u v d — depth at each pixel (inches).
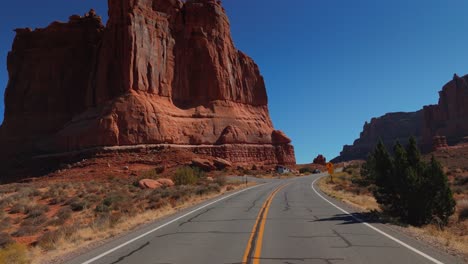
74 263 335.3
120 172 2335.1
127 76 2871.6
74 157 2696.9
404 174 625.9
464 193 1262.3
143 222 637.3
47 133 3213.6
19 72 3452.3
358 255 335.0
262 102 4077.3
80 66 3437.5
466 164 3174.2
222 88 3516.2
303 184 1739.7
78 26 3540.8
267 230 489.1
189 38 3469.5
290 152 3762.3
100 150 2596.0
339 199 979.3
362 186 1491.1
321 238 424.2
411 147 674.2
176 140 2950.3
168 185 1635.1
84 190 1451.8
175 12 3467.0
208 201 984.9
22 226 846.5
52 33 3501.5
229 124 3376.0
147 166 2513.5
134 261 333.4
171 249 381.7
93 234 548.7
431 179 616.1
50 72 3395.7
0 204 1123.9
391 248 362.3
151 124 2800.2
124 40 2952.8
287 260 322.0
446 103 6820.9
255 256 339.6
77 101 3356.3
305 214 659.4
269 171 3122.5
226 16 3885.3
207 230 502.0
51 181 2090.3
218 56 3592.5
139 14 3078.2
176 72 3321.9
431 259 315.3
